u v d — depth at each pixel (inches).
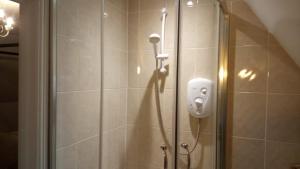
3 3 54.0
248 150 54.4
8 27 55.7
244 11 53.7
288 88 51.0
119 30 50.0
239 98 54.7
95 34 44.3
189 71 49.4
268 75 52.4
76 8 39.5
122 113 51.6
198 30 50.0
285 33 43.6
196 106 49.8
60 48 36.4
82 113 41.9
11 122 66.4
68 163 38.8
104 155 47.2
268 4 39.4
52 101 34.9
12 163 65.4
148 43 50.3
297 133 50.6
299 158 50.5
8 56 62.7
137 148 51.6
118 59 50.0
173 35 48.3
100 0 44.9
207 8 51.0
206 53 51.1
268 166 53.0
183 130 49.4
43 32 34.1
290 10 36.5
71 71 38.9
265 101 52.9
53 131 35.2
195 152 50.6
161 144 49.8
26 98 34.6
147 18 50.2
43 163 34.5
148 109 50.7
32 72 34.2
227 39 54.7
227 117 55.6
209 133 52.2
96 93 45.3
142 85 50.9
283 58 51.2
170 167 49.0
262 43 52.6
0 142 67.0
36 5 33.8
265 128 53.0
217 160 54.5
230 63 55.0
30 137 34.5
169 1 48.4
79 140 41.3
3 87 68.1
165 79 49.3
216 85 53.5
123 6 50.8
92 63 43.9
